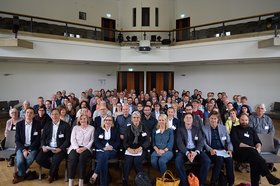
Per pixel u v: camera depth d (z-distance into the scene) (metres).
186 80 11.19
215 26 8.48
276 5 9.20
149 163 3.90
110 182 3.61
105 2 12.62
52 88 9.91
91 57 8.90
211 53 8.40
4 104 8.51
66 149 3.70
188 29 9.15
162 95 8.21
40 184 3.51
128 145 3.65
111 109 5.72
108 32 9.52
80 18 11.62
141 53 9.61
